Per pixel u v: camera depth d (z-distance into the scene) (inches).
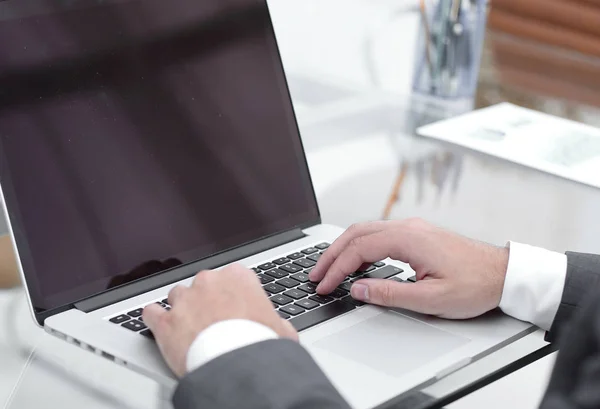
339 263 36.3
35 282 33.7
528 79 68.8
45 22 35.9
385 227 36.7
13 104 34.4
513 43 78.5
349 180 49.6
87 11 37.3
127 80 38.0
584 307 22.2
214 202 39.7
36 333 35.3
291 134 43.6
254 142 41.9
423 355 31.6
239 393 24.7
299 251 40.6
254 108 42.3
